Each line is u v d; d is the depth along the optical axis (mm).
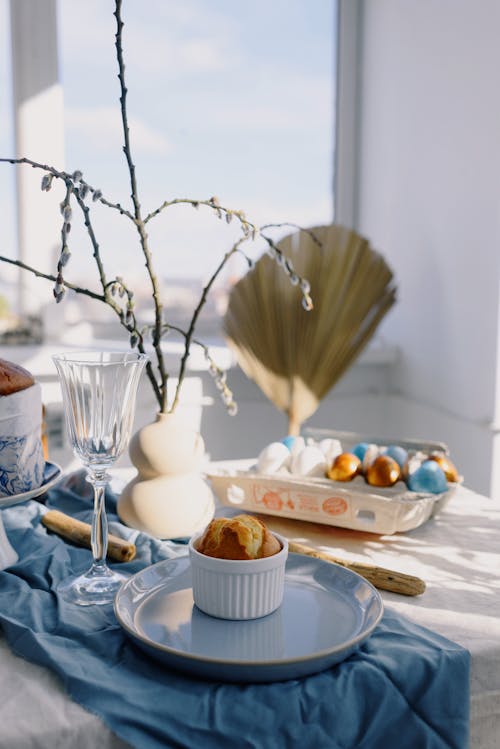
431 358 1997
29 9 1952
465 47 1758
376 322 1887
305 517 972
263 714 569
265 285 1883
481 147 1714
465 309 1817
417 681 619
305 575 785
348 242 1874
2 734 537
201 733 556
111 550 833
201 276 2221
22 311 2068
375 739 601
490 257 1703
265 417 2129
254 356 1896
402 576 778
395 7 2078
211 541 685
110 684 582
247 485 998
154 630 651
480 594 778
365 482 1036
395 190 2129
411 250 2068
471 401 1806
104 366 711
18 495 787
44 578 774
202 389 2039
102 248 2107
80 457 764
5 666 627
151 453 908
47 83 1995
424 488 991
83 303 2141
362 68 2281
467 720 625
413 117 2012
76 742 549
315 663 590
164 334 911
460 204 1813
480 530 982
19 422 798
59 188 2043
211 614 679
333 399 2203
